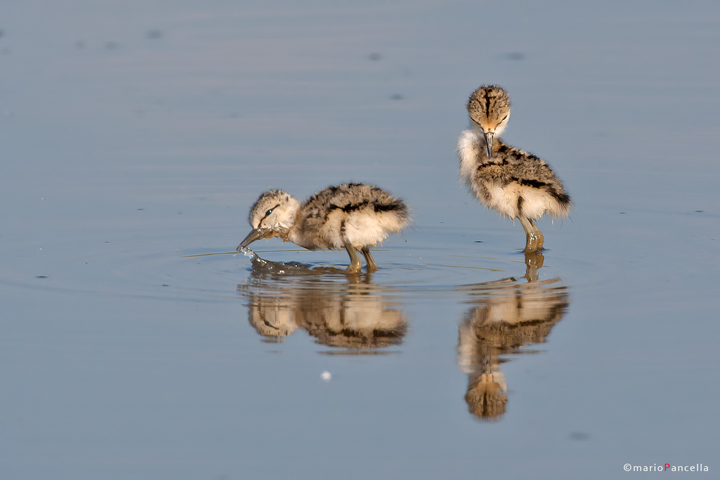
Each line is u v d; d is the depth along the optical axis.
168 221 15.48
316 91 22.09
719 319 10.73
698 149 18.39
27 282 12.30
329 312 11.21
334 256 14.25
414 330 10.59
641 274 12.60
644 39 25.16
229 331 10.58
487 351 10.00
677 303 11.32
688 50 24.20
